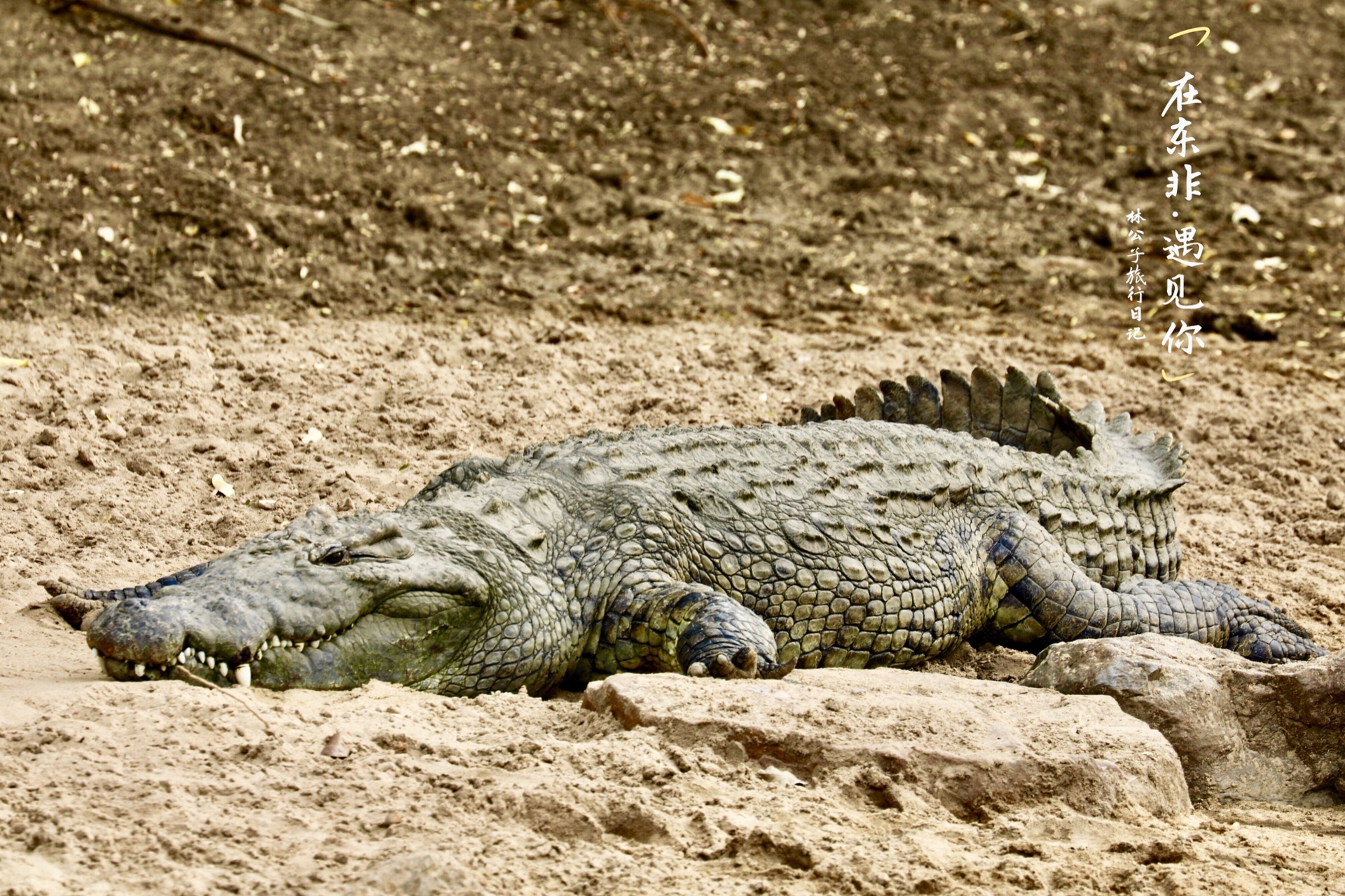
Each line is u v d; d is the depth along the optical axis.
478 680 17.52
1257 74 62.62
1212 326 39.62
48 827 11.67
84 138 41.12
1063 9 65.81
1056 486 23.44
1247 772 16.20
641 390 31.17
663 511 19.12
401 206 41.66
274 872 11.41
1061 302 40.81
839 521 20.28
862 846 12.53
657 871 11.93
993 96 56.44
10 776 12.55
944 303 40.31
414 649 16.95
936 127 53.38
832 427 22.53
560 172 46.34
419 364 31.20
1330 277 44.31
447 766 13.62
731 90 54.34
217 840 11.81
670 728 14.30
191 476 24.94
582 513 19.20
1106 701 15.96
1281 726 16.50
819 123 52.09
